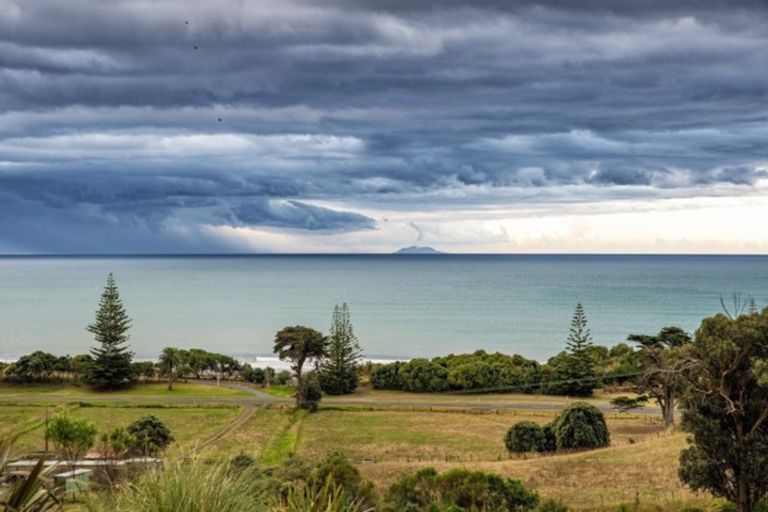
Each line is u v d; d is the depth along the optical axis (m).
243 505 6.86
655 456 51.25
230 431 77.56
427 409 91.44
